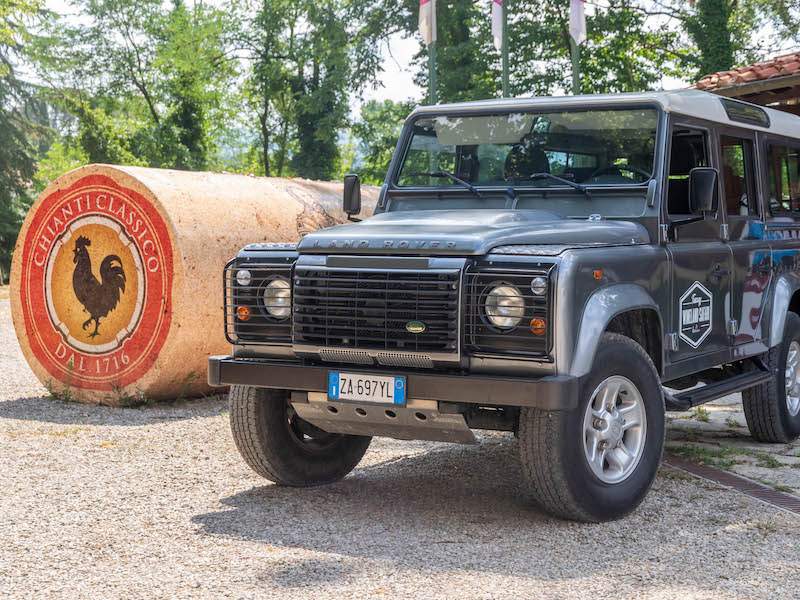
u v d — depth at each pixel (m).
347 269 5.22
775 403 7.58
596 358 5.20
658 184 6.02
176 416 8.71
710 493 6.04
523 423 5.10
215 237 9.20
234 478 6.39
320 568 4.51
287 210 10.22
